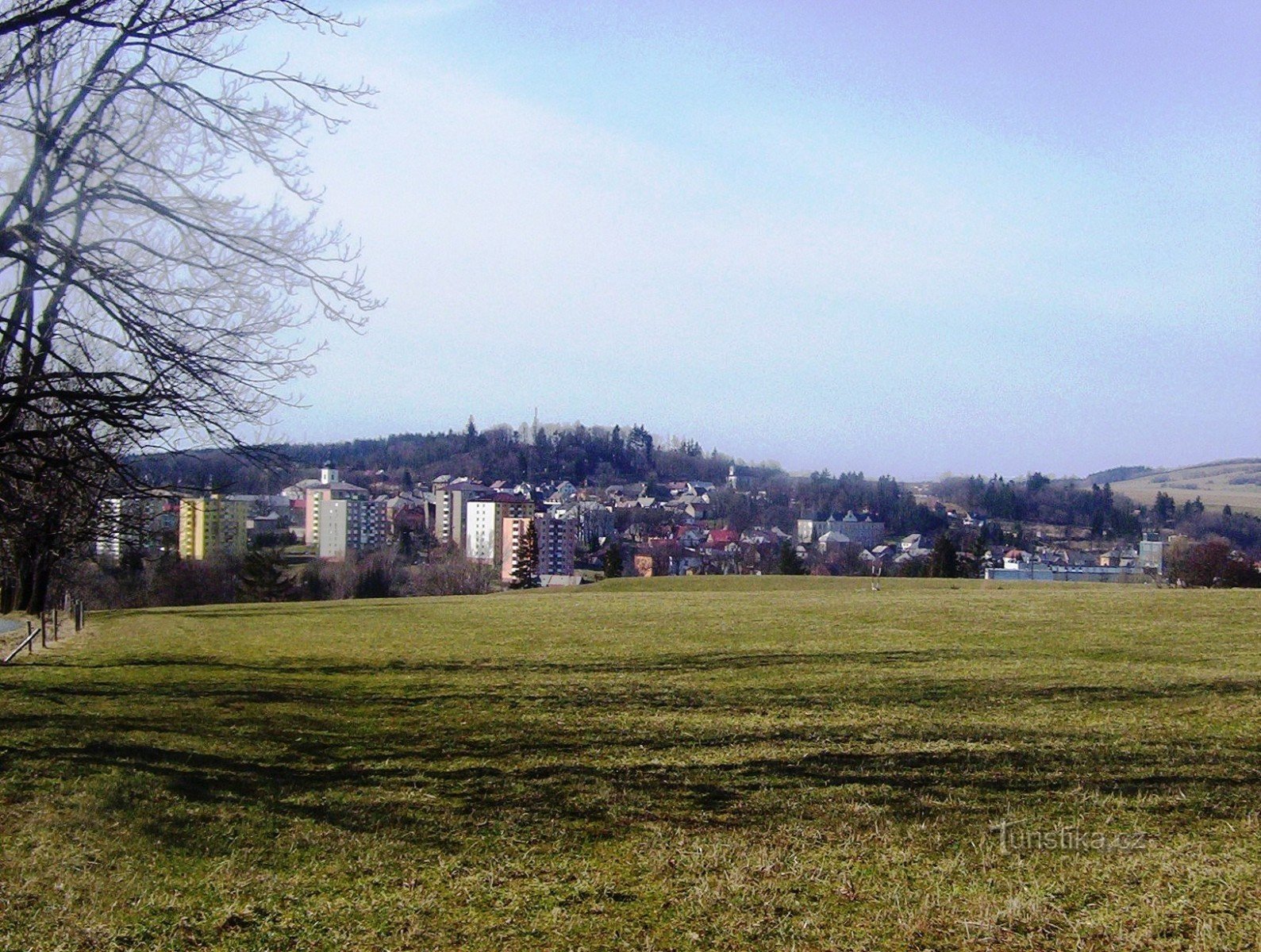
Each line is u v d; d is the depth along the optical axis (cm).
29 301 1099
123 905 748
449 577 8581
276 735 1329
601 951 644
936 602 3481
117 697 1645
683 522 15312
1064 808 942
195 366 1085
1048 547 13312
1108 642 2252
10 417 1037
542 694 1636
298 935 689
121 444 1180
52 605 3922
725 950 638
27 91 1059
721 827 914
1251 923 639
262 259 1132
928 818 924
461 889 768
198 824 937
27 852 859
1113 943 621
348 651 2383
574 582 9488
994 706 1478
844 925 670
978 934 643
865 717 1402
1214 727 1277
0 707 1531
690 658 2062
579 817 955
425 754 1216
